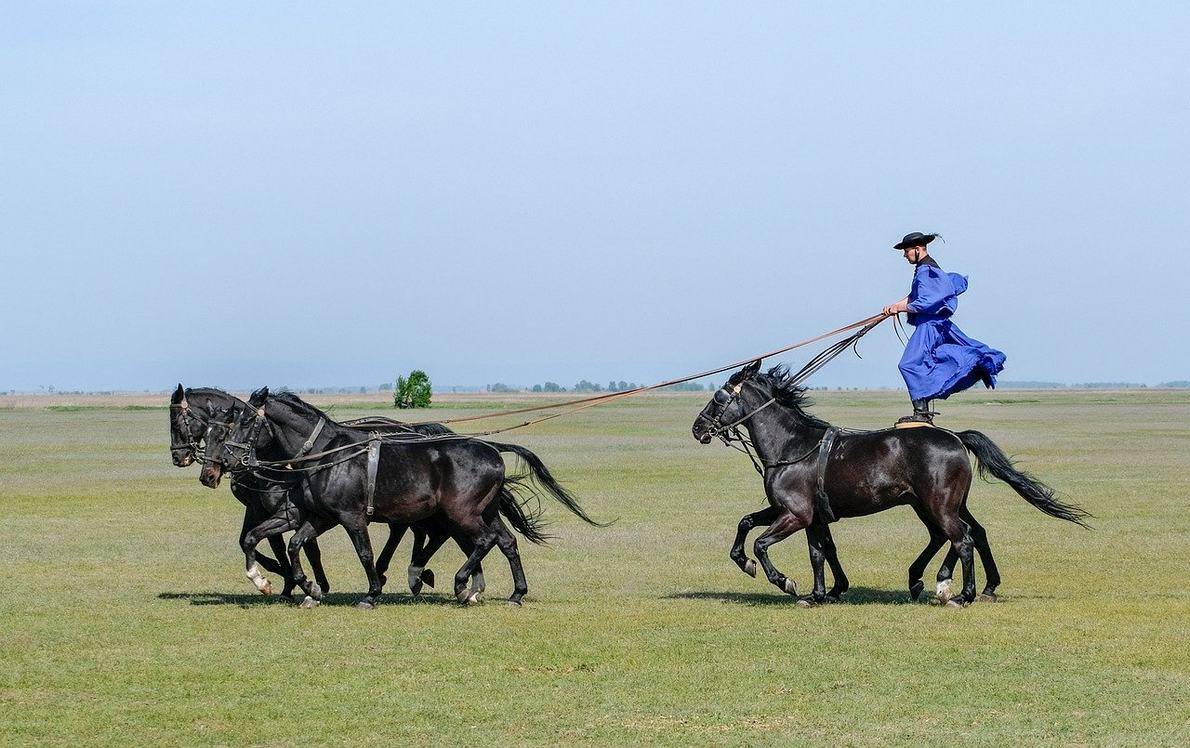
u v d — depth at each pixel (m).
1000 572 21.95
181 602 18.73
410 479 18.08
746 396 18.38
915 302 18.61
